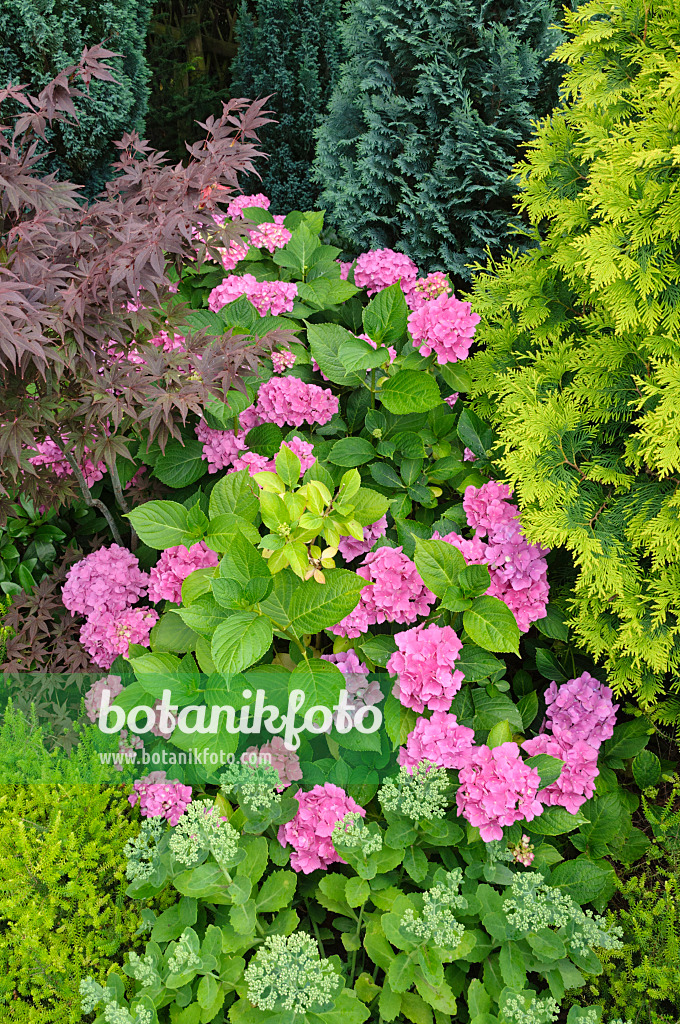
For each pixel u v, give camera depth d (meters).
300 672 1.90
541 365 2.44
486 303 2.72
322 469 2.26
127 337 2.33
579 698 2.19
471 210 3.41
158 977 1.80
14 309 1.65
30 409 2.10
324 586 1.95
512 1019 1.74
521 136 3.29
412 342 2.78
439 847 2.13
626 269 1.99
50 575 3.01
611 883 2.14
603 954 2.06
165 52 6.19
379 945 1.89
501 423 2.52
